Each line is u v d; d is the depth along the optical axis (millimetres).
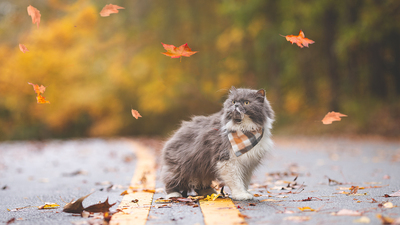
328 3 21094
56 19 32344
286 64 27000
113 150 16031
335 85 22625
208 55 31797
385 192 5102
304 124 23922
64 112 31500
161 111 30594
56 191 6289
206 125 4934
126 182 7188
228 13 26844
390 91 21656
